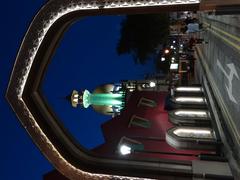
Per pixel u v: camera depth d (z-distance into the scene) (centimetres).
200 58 3638
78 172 1347
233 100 1580
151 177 1294
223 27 2225
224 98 1841
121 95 4916
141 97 2911
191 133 2112
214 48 2466
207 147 1825
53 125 1313
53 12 1135
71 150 1341
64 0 1121
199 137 2030
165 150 2092
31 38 1177
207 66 2883
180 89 3131
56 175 1836
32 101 1273
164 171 1309
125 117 2573
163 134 2448
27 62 1207
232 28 1848
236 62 1538
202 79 3186
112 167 1327
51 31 1160
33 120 1289
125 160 1355
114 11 1112
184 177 1291
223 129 1655
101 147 2175
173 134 2017
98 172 1330
